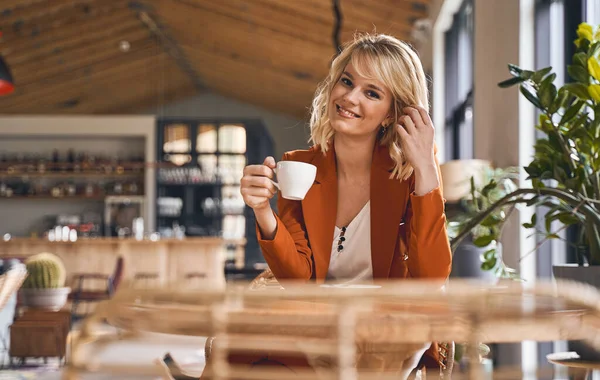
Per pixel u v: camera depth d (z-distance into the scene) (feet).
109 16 38.24
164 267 32.45
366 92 6.03
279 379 3.08
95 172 41.45
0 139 41.96
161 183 44.16
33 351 17.49
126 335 3.20
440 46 24.18
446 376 5.14
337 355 2.93
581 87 7.42
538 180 7.91
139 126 41.83
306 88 46.93
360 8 26.55
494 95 14.52
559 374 3.21
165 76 49.78
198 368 6.82
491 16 14.84
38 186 41.73
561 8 12.00
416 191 5.39
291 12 31.35
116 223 41.52
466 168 12.78
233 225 45.03
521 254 12.25
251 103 56.54
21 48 38.55
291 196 5.41
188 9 37.06
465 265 12.07
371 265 6.03
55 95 46.34
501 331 3.02
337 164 6.26
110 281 23.86
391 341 3.07
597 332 3.20
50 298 19.79
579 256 7.61
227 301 3.08
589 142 7.41
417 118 5.47
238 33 38.52
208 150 46.14
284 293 2.97
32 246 32.37
